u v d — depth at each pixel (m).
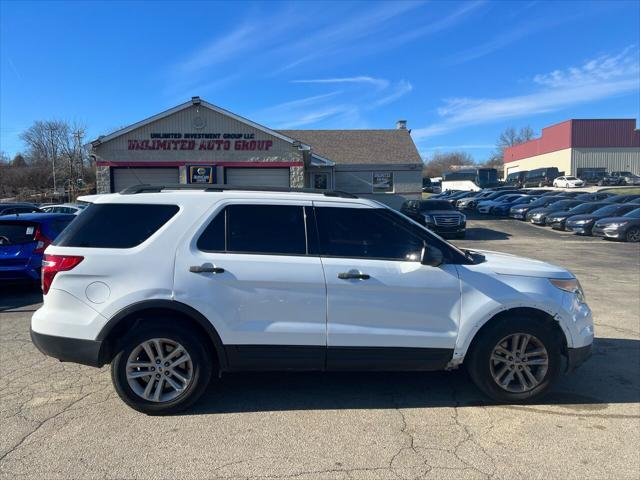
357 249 4.15
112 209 4.11
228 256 4.00
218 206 4.12
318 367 4.09
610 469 3.26
